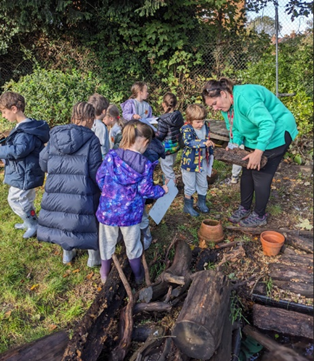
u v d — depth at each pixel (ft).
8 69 27.27
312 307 7.32
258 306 7.50
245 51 23.94
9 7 21.80
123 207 7.76
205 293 6.90
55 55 26.71
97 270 9.67
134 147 7.75
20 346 6.97
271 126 8.35
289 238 8.96
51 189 8.34
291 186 11.93
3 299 8.69
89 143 8.29
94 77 25.44
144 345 6.86
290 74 16.88
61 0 21.54
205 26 24.21
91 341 6.91
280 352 6.68
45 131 10.14
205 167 11.80
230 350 6.85
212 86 8.94
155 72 26.13
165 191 8.43
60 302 8.60
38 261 10.07
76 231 8.33
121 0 23.35
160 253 9.91
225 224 11.23
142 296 7.91
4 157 9.46
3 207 13.15
